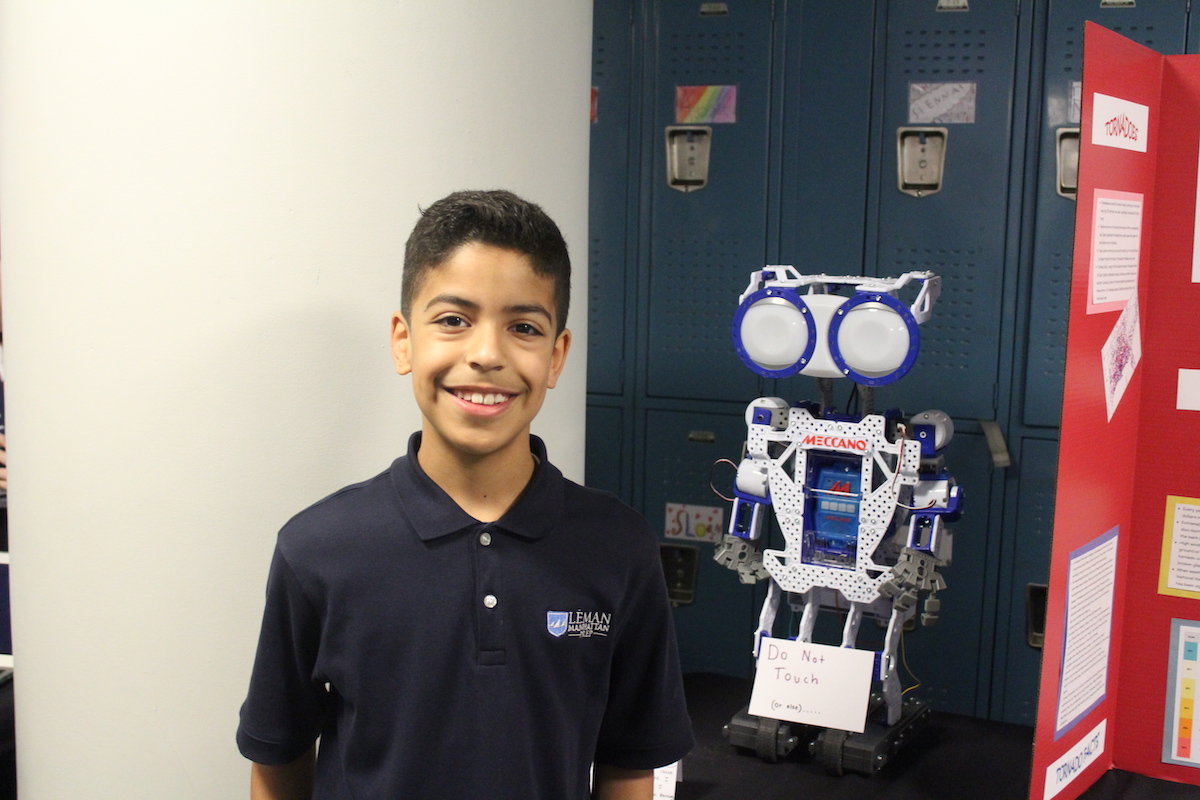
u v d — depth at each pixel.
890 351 2.09
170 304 1.43
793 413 2.25
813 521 2.33
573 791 1.17
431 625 1.10
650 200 3.07
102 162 1.39
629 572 1.20
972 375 2.85
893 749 2.35
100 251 1.40
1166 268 1.98
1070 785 2.04
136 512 1.46
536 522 1.14
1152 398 2.03
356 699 1.11
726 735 2.45
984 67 2.74
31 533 1.51
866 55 2.82
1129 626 2.13
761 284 2.89
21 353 1.47
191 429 1.46
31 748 1.58
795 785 2.25
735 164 2.98
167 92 1.39
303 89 1.48
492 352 1.07
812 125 2.90
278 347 1.51
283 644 1.17
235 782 1.58
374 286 1.62
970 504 2.89
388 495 1.16
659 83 3.00
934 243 2.85
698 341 3.09
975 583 2.91
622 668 1.26
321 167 1.52
